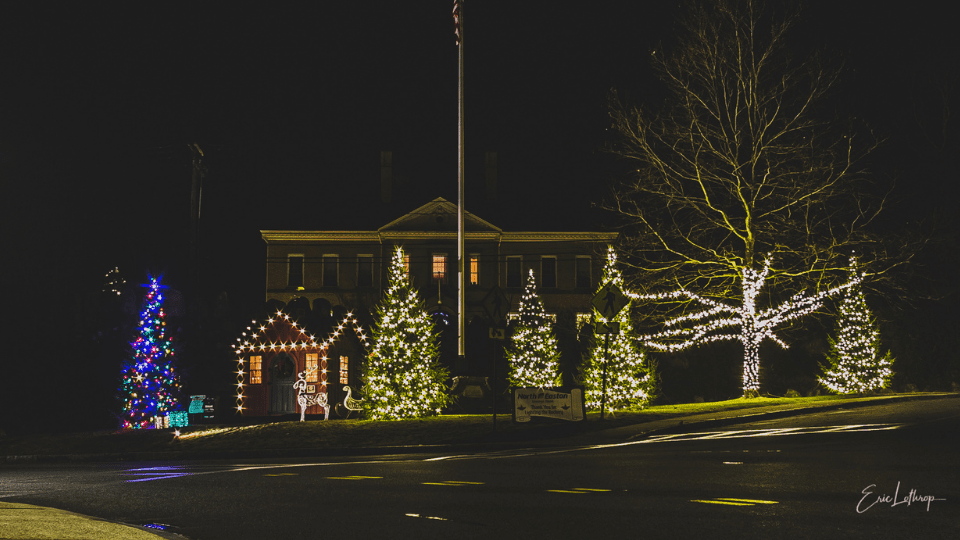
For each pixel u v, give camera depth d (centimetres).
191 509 1027
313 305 5009
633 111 3456
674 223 3412
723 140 3338
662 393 4078
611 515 900
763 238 3431
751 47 3278
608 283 2914
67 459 2211
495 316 2298
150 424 3269
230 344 4353
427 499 1047
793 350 4272
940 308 3894
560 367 4506
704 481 1154
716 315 4100
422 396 2847
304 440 2231
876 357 3403
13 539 736
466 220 5088
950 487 1056
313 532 847
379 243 5094
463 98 3375
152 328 3397
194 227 4653
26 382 3719
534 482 1199
